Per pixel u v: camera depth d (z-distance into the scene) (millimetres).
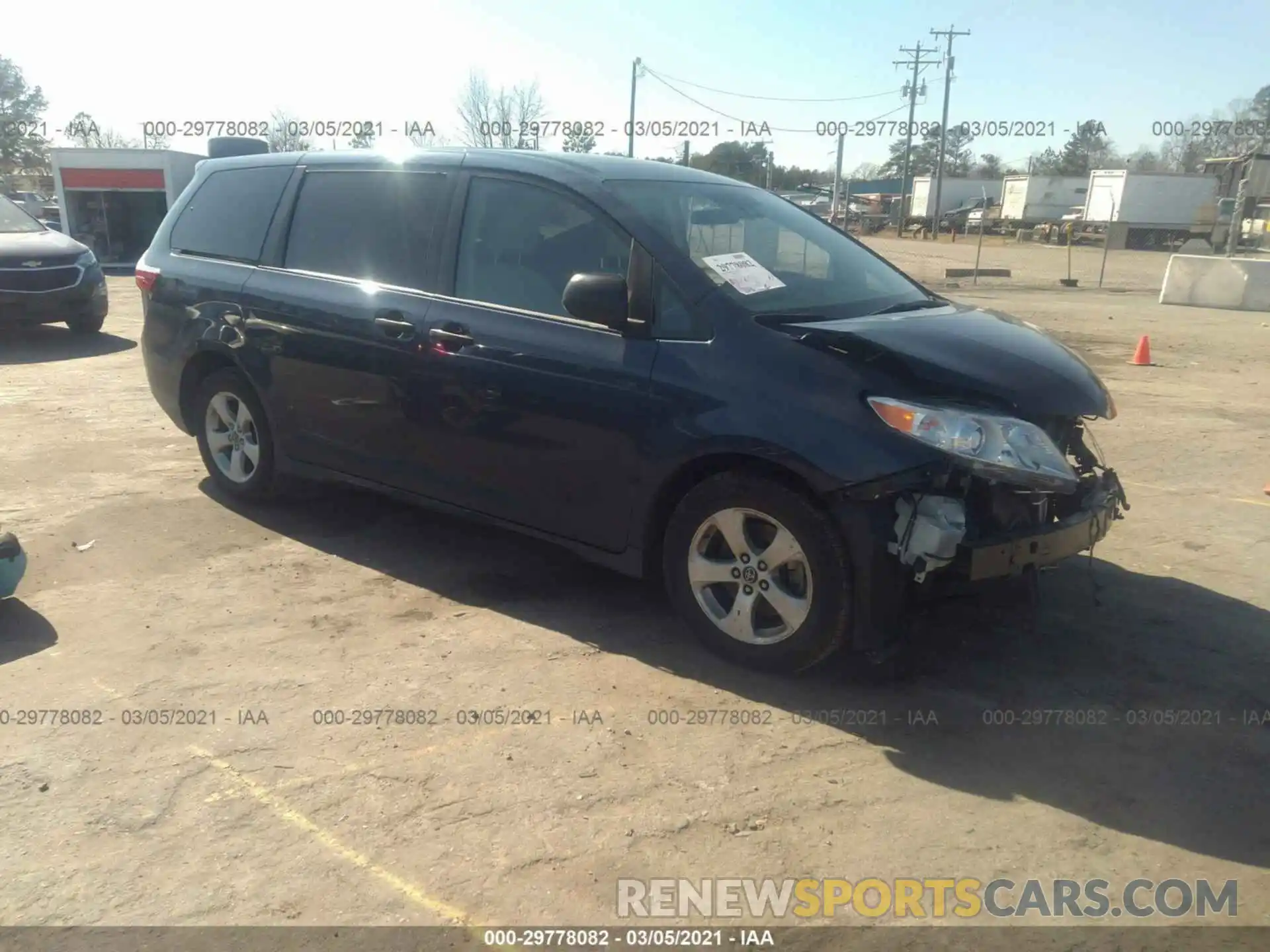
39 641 4051
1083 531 3773
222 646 4035
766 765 3283
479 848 2852
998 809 3084
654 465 3908
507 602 4504
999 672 3932
